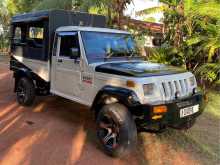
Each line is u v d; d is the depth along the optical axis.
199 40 9.74
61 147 5.14
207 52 10.42
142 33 14.27
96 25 7.52
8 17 27.66
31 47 7.31
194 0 10.09
